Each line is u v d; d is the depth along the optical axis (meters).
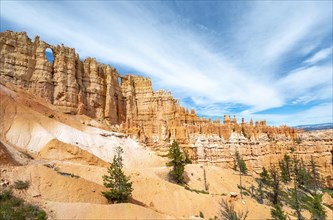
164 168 74.88
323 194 96.25
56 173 38.72
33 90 81.88
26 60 82.88
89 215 31.23
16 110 66.81
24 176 35.47
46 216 28.70
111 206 33.78
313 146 127.25
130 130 95.19
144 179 56.22
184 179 72.81
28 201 30.62
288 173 100.38
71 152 59.72
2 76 77.19
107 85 104.62
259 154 113.69
